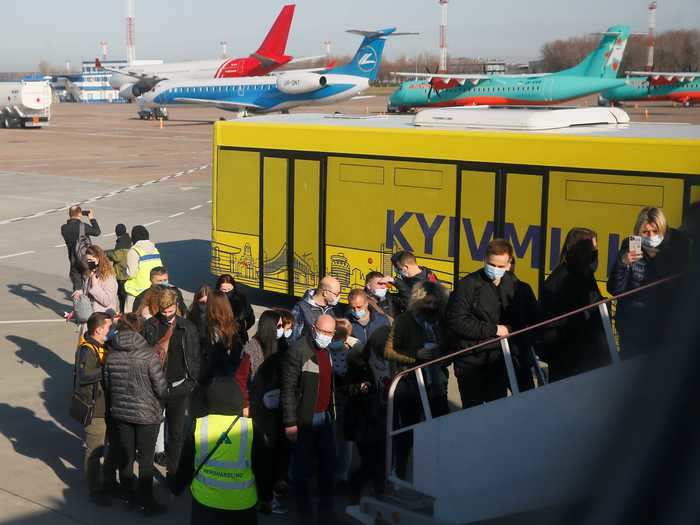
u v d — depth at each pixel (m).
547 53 114.12
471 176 10.94
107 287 10.00
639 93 76.94
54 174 36.97
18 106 68.06
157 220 25.03
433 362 6.24
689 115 71.19
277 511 7.09
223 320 7.57
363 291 7.68
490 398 6.98
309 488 6.61
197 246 21.17
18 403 10.02
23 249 20.78
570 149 10.01
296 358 6.50
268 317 7.13
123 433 6.99
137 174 37.00
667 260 5.58
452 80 67.19
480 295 6.90
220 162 14.09
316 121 13.21
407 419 7.04
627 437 1.84
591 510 1.94
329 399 6.66
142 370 6.81
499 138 10.62
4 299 15.81
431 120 11.63
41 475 7.91
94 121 82.25
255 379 6.94
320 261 12.88
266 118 13.95
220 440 5.38
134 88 78.81
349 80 63.75
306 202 12.96
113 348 6.86
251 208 13.76
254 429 5.48
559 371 7.00
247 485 5.41
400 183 11.73
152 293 7.36
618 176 9.67
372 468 7.12
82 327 9.84
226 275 8.85
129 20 161.75
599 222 9.88
